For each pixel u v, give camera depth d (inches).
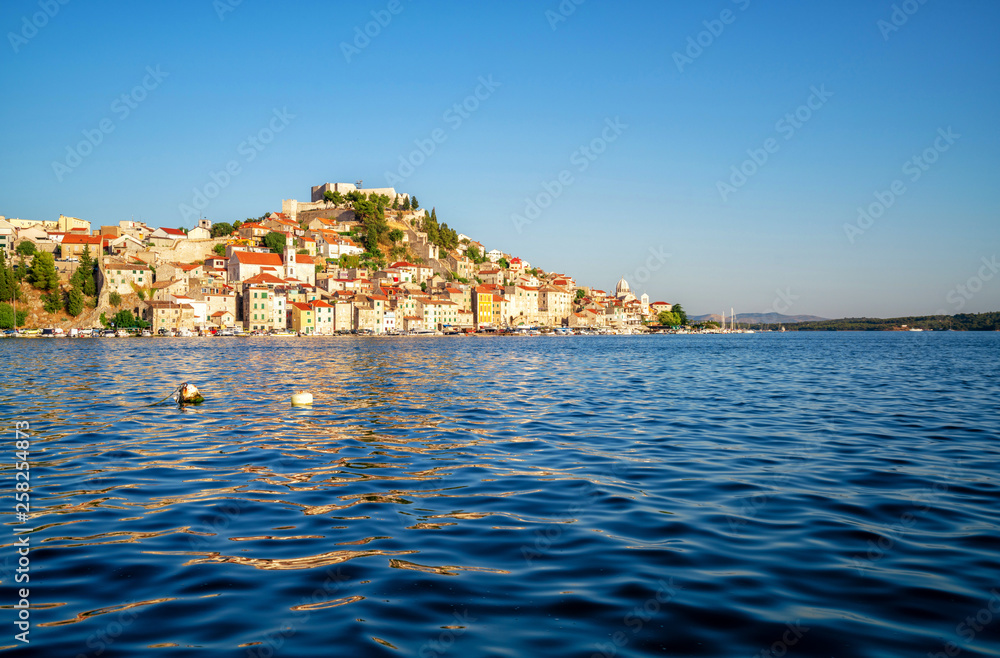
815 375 2977.4
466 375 2842.0
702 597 506.9
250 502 784.3
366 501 788.6
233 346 6186.0
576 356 4837.6
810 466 984.9
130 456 1061.1
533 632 451.8
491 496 810.8
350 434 1277.1
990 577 544.7
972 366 3641.7
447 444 1170.6
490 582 536.1
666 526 685.9
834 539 641.6
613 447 1145.4
